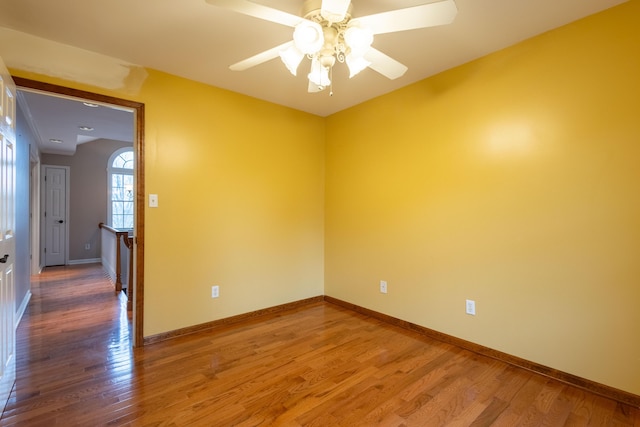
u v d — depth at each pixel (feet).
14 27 6.85
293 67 5.52
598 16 6.33
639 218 5.96
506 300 7.70
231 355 8.03
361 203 11.35
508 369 7.39
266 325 10.14
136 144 8.55
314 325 10.14
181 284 9.28
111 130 15.17
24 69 7.09
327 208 12.78
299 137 12.09
